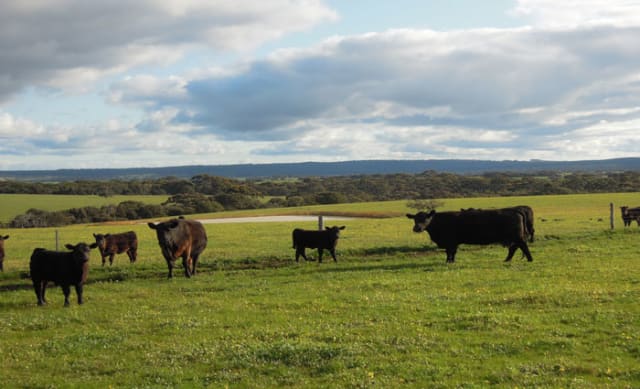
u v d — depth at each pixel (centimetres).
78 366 1116
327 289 1819
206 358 1123
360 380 965
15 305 1803
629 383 912
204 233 2436
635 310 1361
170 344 1238
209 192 13525
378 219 6353
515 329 1239
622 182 12838
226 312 1541
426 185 14138
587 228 3797
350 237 3684
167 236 2206
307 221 6300
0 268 2495
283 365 1066
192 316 1505
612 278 1816
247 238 3953
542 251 2598
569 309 1397
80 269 1738
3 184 13800
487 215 2320
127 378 1038
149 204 10344
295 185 14762
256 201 11394
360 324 1330
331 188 14162
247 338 1252
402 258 2614
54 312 1652
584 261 2216
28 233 5062
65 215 8994
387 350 1122
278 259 2647
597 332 1195
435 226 2380
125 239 2708
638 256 2317
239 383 991
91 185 13950
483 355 1078
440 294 1648
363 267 2325
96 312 1625
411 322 1333
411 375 982
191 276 2298
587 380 934
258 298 1723
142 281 2220
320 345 1145
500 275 1955
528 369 989
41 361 1158
